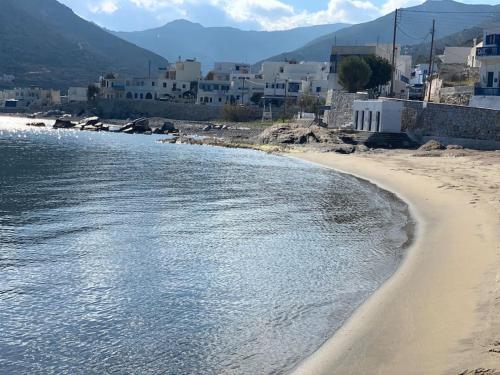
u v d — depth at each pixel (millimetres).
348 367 10633
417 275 16828
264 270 18625
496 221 23969
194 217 28609
